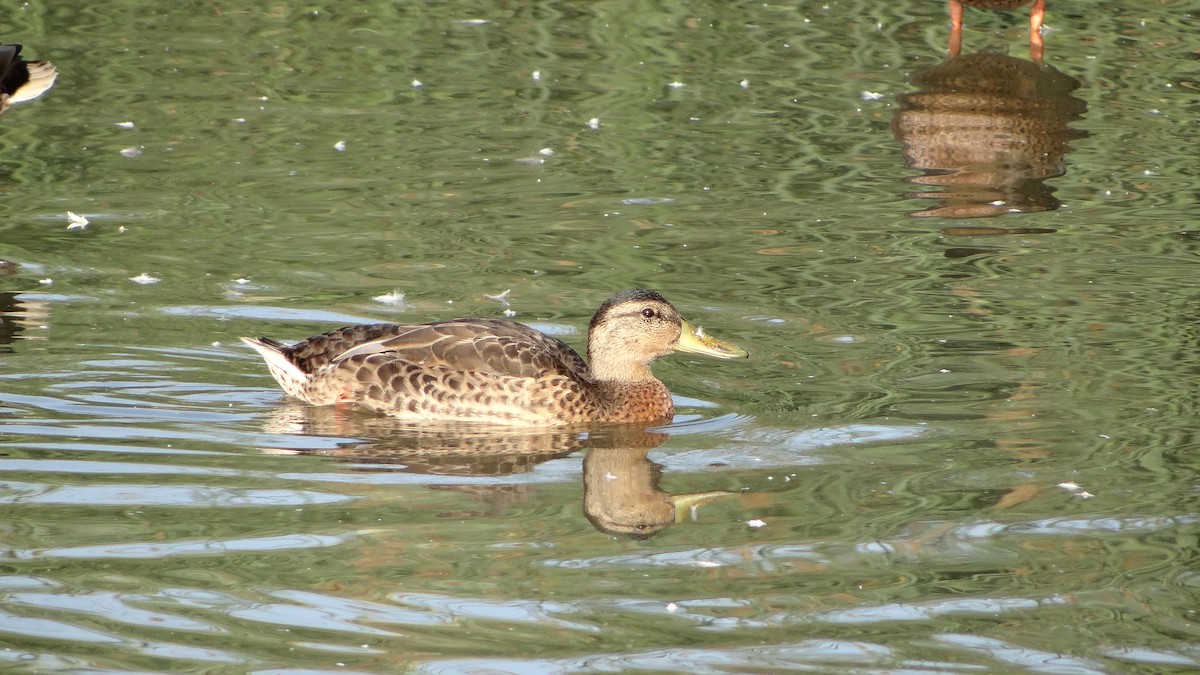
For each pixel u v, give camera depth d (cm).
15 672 838
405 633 891
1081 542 1018
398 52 2470
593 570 980
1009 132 2119
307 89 2280
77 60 2364
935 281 1580
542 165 1969
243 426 1235
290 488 1109
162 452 1166
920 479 1127
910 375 1338
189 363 1346
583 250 1661
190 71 2345
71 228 1691
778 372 1354
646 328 1315
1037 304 1511
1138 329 1441
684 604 933
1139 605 933
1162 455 1160
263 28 2575
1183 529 1036
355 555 995
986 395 1289
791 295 1539
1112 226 1759
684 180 1917
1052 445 1184
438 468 1164
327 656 863
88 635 882
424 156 1995
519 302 1506
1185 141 2084
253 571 968
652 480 1142
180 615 909
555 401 1280
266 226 1714
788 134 2108
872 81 2347
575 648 877
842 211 1808
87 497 1075
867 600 938
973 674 853
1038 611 925
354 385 1297
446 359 1303
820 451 1187
